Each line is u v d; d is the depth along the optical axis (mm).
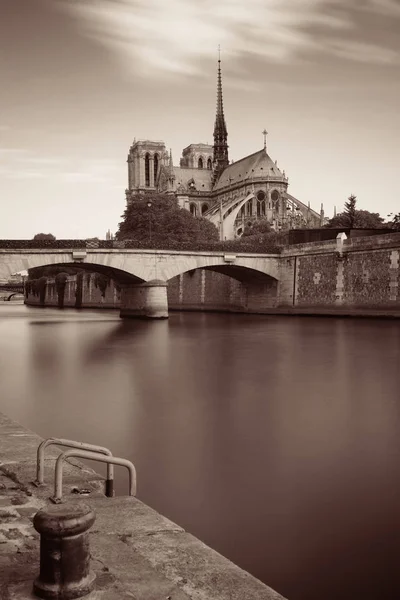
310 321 72750
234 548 11859
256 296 94500
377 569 10992
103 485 9453
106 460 8750
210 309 108875
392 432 20859
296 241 89062
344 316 75938
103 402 26438
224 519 13250
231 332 60906
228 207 177500
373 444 19375
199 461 17484
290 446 19156
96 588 5621
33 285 191500
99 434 20797
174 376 33875
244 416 23500
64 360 41188
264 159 189875
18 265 71938
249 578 6301
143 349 47406
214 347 48031
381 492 14875
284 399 26859
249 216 174250
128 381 32344
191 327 68750
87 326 73188
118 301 128875
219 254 84375
